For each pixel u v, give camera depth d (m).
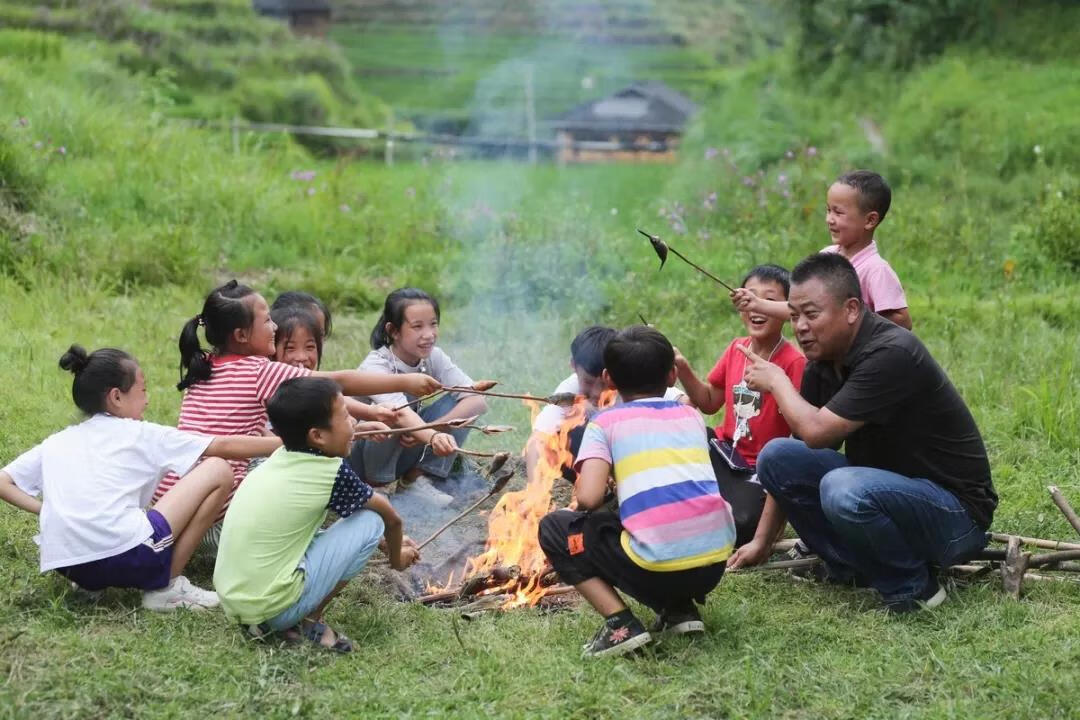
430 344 6.02
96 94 15.23
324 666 4.25
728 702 3.98
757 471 5.01
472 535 5.61
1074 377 7.64
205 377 5.13
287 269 11.19
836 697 4.03
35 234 10.24
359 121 26.89
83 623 4.46
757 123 19.19
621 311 9.46
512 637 4.52
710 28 34.38
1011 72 18.55
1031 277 10.97
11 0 25.41
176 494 4.65
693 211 13.37
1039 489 6.02
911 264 11.27
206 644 4.33
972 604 4.71
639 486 4.33
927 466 4.76
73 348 4.72
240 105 24.11
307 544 4.40
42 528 4.53
